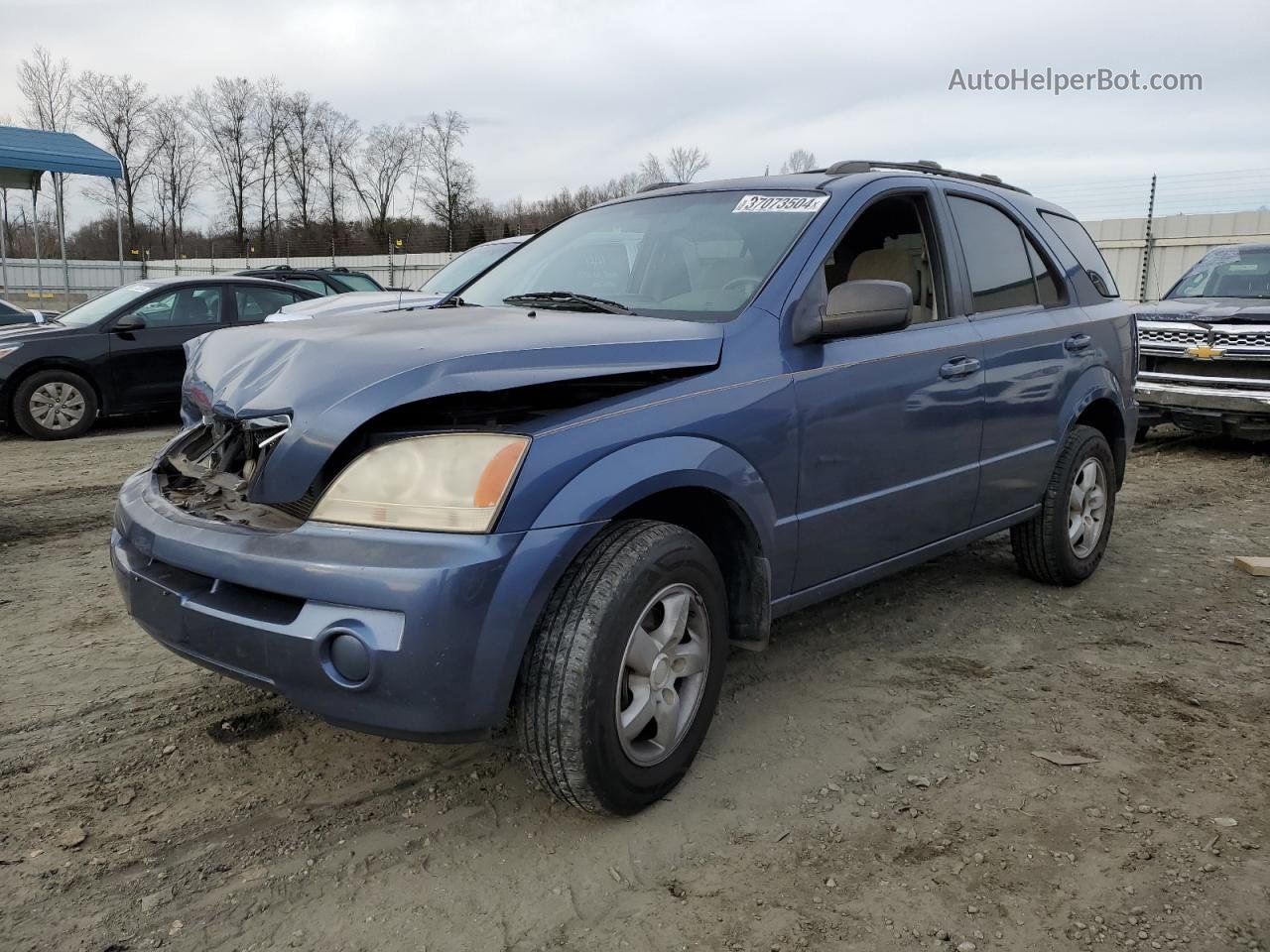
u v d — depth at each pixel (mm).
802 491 3051
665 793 2715
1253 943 2162
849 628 4129
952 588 4664
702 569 2701
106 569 4938
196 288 9852
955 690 3512
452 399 2416
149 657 3793
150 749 3057
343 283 11930
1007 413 3971
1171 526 5910
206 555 2426
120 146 63438
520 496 2305
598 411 2545
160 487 2939
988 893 2344
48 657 3785
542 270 3836
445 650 2217
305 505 2455
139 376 9453
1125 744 3105
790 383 2984
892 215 3691
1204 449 8641
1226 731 3199
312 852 2523
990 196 4258
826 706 3373
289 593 2281
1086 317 4559
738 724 3234
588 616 2385
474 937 2207
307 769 2943
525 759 2484
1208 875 2408
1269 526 5914
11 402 8930
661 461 2561
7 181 19000
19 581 4742
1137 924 2229
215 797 2781
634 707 2545
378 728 2293
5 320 12562
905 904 2303
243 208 68938
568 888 2379
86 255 62969
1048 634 4078
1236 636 4066
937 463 3617
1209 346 7902
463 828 2635
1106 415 4840
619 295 3443
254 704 3373
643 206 3887
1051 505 4402
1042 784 2852
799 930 2215
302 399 2404
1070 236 4785
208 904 2314
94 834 2592
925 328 3621
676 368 2738
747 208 3541
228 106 66688
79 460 7953
